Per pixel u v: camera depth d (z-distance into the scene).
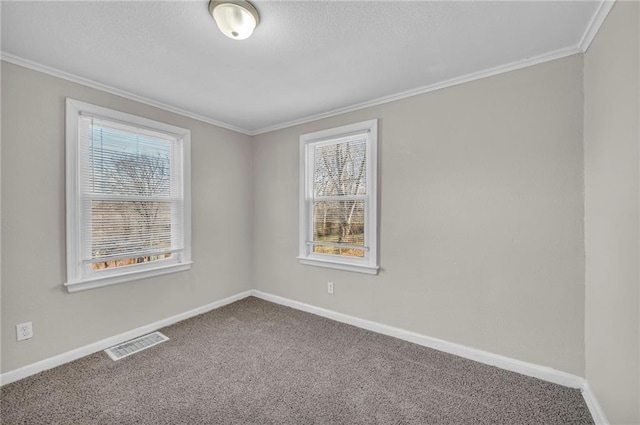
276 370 2.07
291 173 3.32
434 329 2.38
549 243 1.90
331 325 2.84
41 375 1.98
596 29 1.56
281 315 3.08
